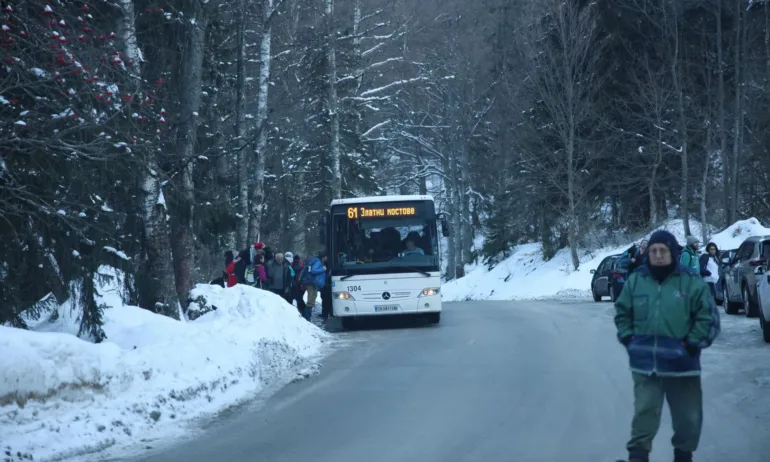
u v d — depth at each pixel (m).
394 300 21.61
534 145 46.66
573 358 14.54
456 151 59.41
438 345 17.39
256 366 13.55
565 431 8.95
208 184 22.88
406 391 11.83
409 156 65.00
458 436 8.90
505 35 55.72
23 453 8.01
